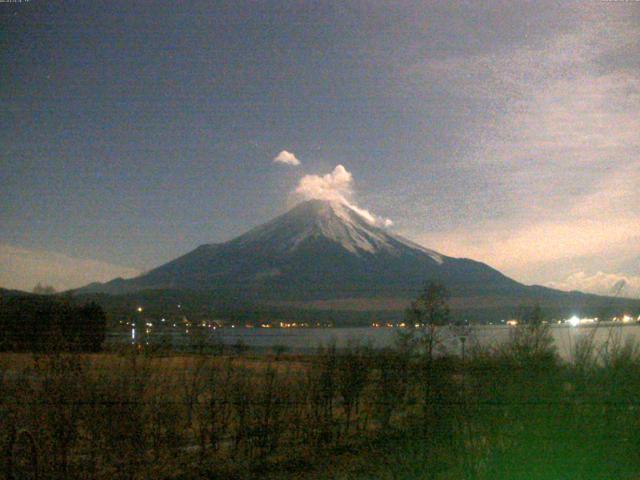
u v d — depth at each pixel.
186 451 15.67
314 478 14.16
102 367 15.27
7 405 13.70
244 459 15.57
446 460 13.41
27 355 16.09
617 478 12.17
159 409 15.08
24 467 13.19
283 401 16.55
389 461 14.20
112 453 14.27
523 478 12.43
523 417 12.59
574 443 12.28
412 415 14.61
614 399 12.57
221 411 16.42
